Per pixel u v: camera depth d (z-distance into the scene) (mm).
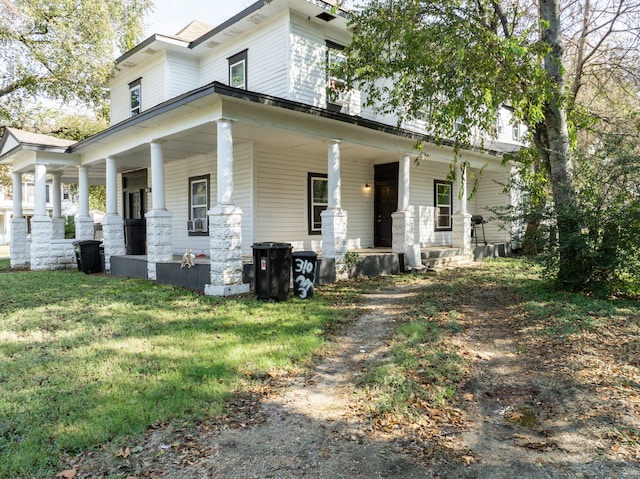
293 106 8594
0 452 2857
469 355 4852
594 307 6410
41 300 7910
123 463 2775
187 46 12320
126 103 14695
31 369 4301
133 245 12352
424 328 5781
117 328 5840
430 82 7754
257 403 3699
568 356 4664
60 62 15125
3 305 7492
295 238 11875
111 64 13984
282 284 7637
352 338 5641
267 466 2809
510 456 2982
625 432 3215
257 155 10898
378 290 8961
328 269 9820
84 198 13883
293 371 4426
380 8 8070
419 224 14891
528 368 4504
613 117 12125
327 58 11102
